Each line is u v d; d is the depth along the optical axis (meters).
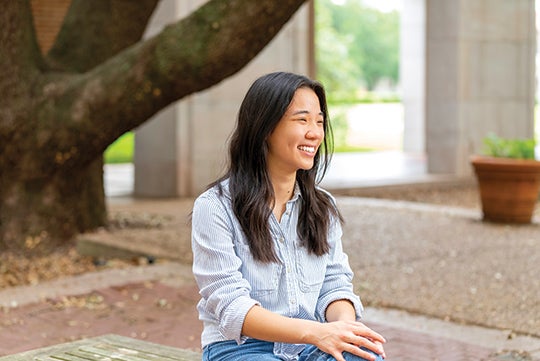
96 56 9.83
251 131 3.14
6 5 8.62
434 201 15.23
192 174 14.30
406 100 23.95
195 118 14.22
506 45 18.17
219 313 3.08
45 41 12.77
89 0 9.97
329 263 3.37
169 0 13.66
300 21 15.12
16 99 8.88
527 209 11.41
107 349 3.95
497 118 18.19
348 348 2.92
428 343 5.96
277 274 3.18
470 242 9.80
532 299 7.14
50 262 9.06
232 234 3.17
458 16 17.41
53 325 6.52
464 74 17.61
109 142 9.34
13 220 9.30
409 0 23.36
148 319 6.70
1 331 6.34
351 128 34.78
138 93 8.96
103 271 8.45
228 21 8.55
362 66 56.06
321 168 3.39
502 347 5.88
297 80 3.13
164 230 10.45
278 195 3.25
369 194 15.71
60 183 9.67
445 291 7.45
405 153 24.20
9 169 9.19
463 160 17.80
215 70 8.77
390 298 7.19
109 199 14.15
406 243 9.67
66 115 9.06
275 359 3.09
